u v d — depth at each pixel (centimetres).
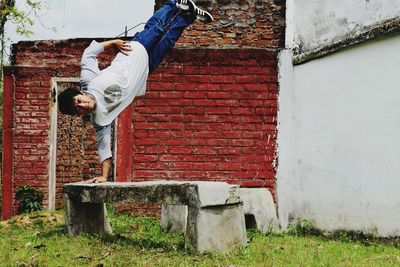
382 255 550
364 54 692
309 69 745
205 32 812
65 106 532
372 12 684
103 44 561
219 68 801
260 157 784
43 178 883
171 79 805
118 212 823
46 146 885
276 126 780
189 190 509
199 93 801
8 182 884
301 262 488
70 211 598
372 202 676
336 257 525
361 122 692
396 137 661
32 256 486
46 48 884
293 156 756
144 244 550
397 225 655
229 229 522
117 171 803
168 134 802
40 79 885
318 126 732
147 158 802
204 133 797
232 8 815
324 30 739
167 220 685
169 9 582
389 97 669
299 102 754
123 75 546
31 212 854
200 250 498
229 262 473
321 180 723
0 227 736
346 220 696
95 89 534
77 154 1350
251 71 795
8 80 888
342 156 706
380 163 673
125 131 807
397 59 664
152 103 805
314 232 720
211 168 793
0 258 477
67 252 507
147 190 533
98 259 475
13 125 887
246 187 782
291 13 773
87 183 582
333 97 720
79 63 879
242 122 792
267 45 810
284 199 755
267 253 521
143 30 575
